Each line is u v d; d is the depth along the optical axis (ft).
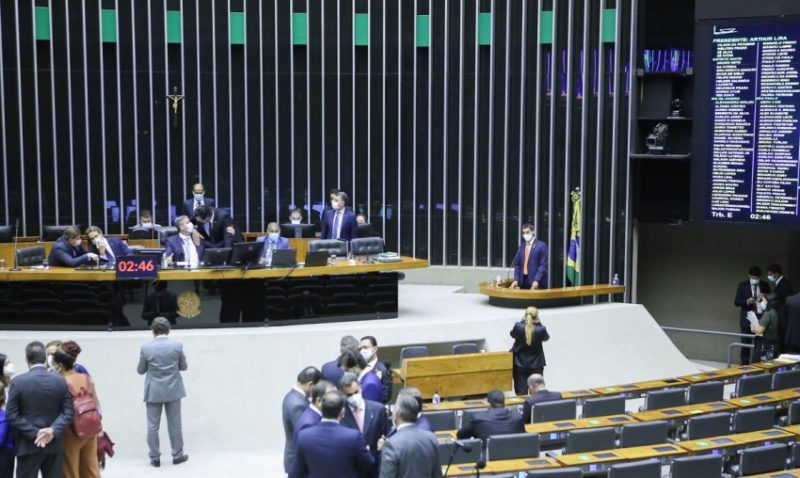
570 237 55.83
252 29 58.34
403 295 53.36
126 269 39.75
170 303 41.04
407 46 58.08
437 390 40.19
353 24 58.03
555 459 27.45
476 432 28.89
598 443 28.91
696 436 30.60
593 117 55.47
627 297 54.80
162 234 48.19
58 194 57.67
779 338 49.06
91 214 58.03
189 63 58.23
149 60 57.88
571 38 55.31
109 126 57.93
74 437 27.43
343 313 43.80
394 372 40.45
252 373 39.60
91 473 28.48
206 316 41.47
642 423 29.50
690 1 55.47
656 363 48.14
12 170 57.26
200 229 46.93
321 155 58.80
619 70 54.60
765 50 48.11
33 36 56.95
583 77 55.26
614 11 54.60
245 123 58.65
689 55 55.01
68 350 28.09
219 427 38.32
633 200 54.95
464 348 42.24
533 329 40.50
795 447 27.91
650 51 55.11
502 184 57.26
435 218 58.39
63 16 57.26
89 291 40.55
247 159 58.80
